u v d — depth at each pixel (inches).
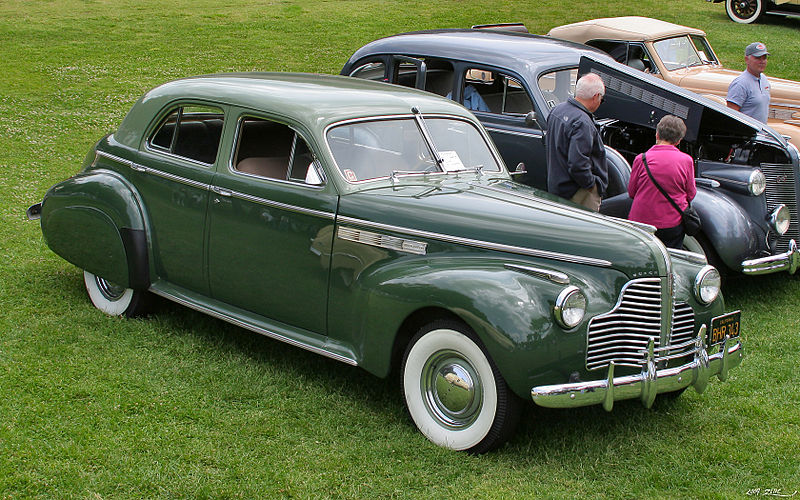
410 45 320.2
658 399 185.5
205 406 171.8
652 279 156.3
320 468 149.7
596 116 293.9
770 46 675.4
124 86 541.0
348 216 173.0
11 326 208.2
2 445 151.8
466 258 163.2
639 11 824.9
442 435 159.9
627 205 255.4
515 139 289.1
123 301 218.5
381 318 163.9
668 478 151.5
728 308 255.1
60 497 137.2
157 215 206.8
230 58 625.9
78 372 183.8
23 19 737.0
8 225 293.0
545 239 159.9
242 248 189.9
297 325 185.8
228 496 139.7
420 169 190.9
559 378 148.9
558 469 153.3
